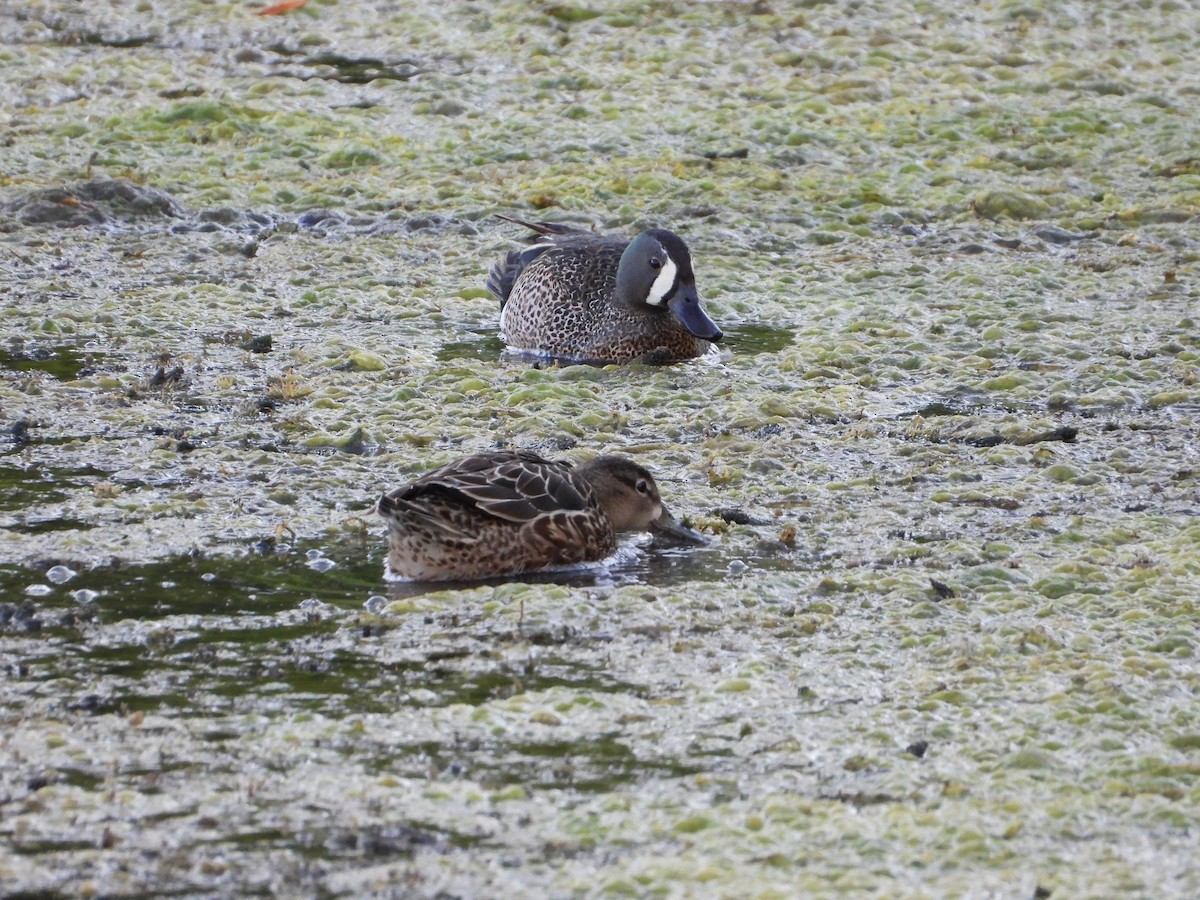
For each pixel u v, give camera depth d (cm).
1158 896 748
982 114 2517
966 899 744
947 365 1634
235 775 846
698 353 1698
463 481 1122
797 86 2622
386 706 926
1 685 941
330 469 1337
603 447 1405
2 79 2612
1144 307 1811
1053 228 2072
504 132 2425
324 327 1755
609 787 842
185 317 1759
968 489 1297
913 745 885
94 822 798
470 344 1744
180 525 1205
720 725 910
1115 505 1272
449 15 2989
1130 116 2517
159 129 2411
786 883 755
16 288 1825
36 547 1152
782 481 1327
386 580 1118
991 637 1022
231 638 1013
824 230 2084
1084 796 839
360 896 741
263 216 2109
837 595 1096
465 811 815
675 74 2702
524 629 1032
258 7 3066
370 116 2500
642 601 1080
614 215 2123
